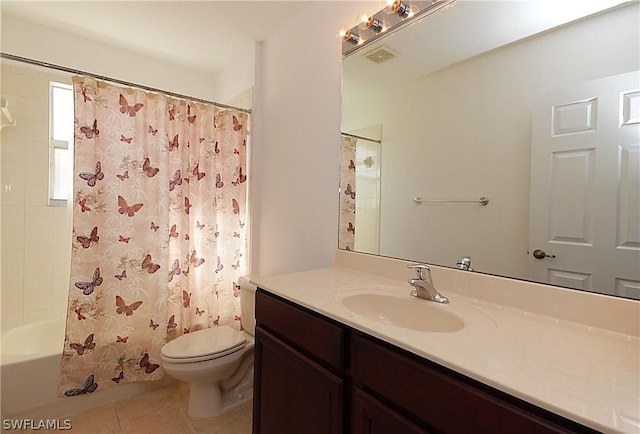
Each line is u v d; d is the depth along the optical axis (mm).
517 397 569
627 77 854
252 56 2363
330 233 1760
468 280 1166
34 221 2219
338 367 956
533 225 1032
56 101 2316
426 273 1138
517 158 1077
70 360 1770
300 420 1098
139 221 1960
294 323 1137
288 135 2057
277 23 2064
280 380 1200
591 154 914
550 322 921
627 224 853
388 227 1489
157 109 2023
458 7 1243
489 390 619
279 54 2139
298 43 1971
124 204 1911
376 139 1542
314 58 1852
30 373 1684
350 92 1647
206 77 2854
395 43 1453
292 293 1189
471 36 1204
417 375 738
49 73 2207
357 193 1628
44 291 2248
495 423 599
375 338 856
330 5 1748
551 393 556
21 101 2150
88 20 2043
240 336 1917
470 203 1206
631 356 707
